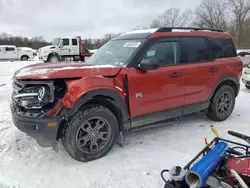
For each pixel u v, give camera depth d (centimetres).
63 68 321
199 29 454
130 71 345
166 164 322
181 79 396
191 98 421
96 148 332
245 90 809
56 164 324
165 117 396
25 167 318
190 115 520
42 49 1864
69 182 286
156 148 368
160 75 371
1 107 586
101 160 331
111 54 400
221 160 245
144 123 373
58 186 279
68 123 309
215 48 461
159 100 378
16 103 315
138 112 359
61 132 314
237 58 495
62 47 1873
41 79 296
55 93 299
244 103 627
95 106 323
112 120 337
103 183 283
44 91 296
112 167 315
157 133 425
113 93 326
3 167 317
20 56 2508
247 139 278
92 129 324
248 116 520
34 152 355
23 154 350
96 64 380
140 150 361
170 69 384
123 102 340
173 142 389
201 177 214
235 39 4062
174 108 403
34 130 298
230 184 218
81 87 302
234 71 482
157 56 380
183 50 410
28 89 302
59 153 352
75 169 311
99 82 315
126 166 317
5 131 429
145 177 293
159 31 389
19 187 276
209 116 482
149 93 363
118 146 374
